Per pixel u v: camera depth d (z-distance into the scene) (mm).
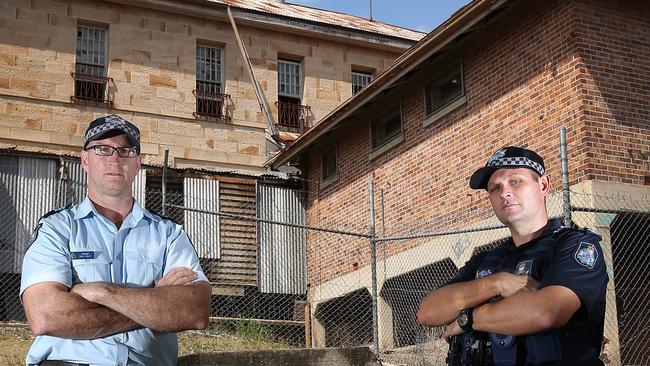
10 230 15039
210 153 18406
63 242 3564
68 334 3295
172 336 3758
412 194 14102
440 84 13977
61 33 17500
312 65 20125
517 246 3467
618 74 10922
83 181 15922
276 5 22047
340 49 20562
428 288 13883
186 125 18328
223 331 13102
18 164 15445
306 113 19750
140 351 3529
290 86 20078
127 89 17922
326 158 17453
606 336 9539
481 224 12125
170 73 18453
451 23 11938
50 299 3303
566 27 10961
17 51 17000
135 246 3727
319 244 17156
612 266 9883
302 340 14914
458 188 12875
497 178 3494
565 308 2982
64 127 17094
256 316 16875
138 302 3359
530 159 3486
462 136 12922
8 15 17078
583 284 3031
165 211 13594
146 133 17875
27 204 15320
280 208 17594
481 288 3240
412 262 13812
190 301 3471
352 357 9484
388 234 14711
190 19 18906
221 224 16891
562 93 10914
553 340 3043
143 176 16391
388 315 14578
